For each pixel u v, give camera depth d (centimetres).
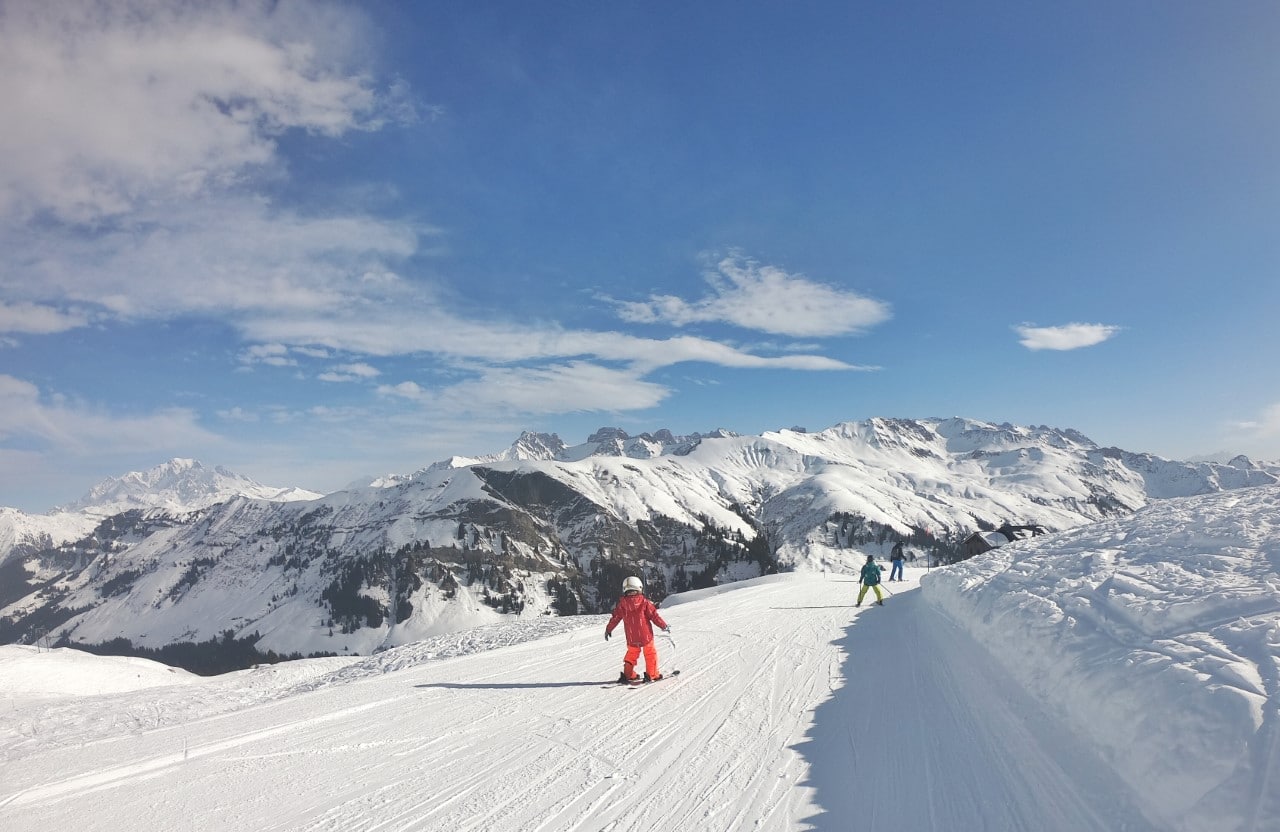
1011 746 600
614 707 877
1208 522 882
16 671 3127
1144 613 634
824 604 2012
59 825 565
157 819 570
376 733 796
